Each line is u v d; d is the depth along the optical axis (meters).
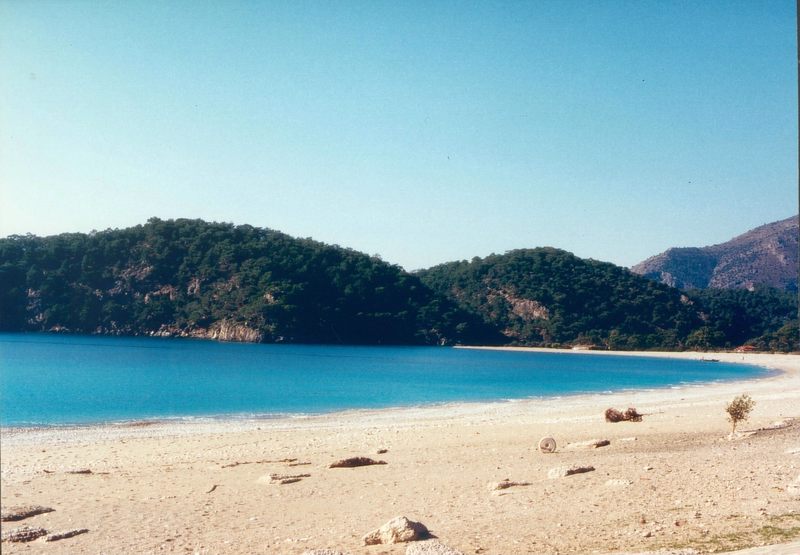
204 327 165.88
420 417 38.25
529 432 30.05
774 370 104.31
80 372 76.19
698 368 110.56
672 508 13.31
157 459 23.11
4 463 22.08
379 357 128.50
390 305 187.38
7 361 91.12
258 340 160.62
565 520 12.74
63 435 29.77
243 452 24.77
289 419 37.28
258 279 173.12
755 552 9.59
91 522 13.88
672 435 27.09
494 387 66.44
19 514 14.24
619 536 11.37
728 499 13.88
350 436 29.28
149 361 96.69
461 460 21.81
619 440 25.69
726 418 30.53
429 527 12.63
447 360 125.81
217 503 15.70
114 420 36.69
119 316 165.88
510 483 16.78
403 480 18.30
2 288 162.75
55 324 164.12
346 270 187.50
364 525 13.26
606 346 179.88
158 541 12.27
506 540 11.37
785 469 17.31
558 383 73.00
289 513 14.62
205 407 44.84
